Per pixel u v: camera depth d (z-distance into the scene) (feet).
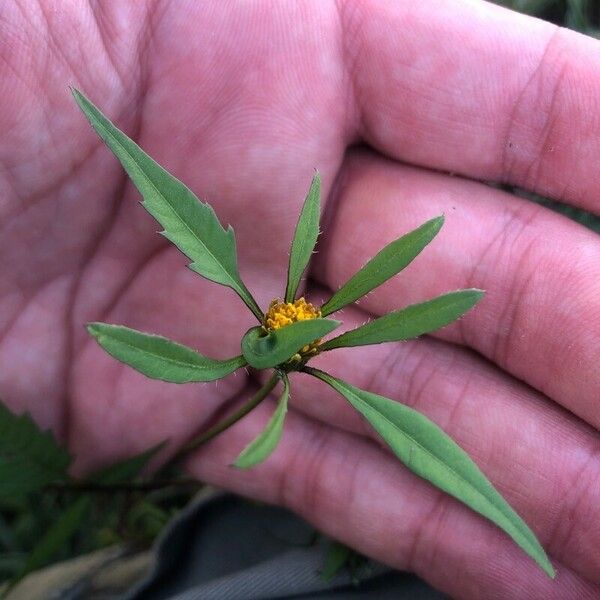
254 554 0.51
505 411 0.40
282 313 0.29
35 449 0.42
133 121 0.40
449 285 0.40
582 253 0.38
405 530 0.42
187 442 0.46
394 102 0.39
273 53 0.38
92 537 0.54
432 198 0.40
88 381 0.45
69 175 0.38
